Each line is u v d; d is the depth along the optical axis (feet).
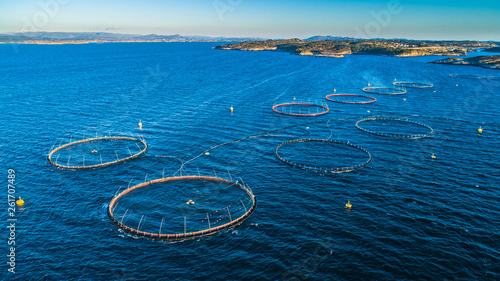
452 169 294.25
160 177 280.72
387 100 599.98
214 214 225.56
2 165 298.15
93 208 232.12
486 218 217.77
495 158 319.47
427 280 166.71
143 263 180.24
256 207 233.76
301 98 611.88
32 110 488.85
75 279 168.86
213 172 291.79
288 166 303.89
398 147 352.28
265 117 472.44
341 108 535.60
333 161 313.53
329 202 239.50
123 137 376.89
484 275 169.89
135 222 215.31
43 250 189.26
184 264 179.63
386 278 168.14
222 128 416.46
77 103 538.88
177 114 479.82
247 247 192.54
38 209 229.04
